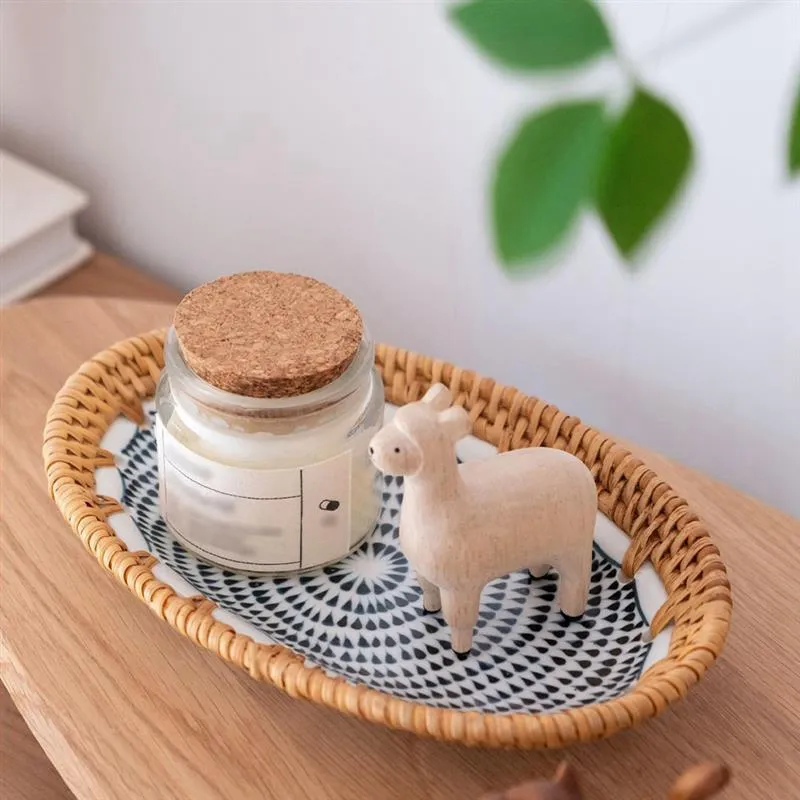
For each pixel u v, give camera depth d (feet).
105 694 1.62
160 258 2.95
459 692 1.62
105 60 2.64
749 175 1.98
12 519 1.90
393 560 1.89
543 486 1.58
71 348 2.31
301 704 1.62
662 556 1.75
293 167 2.53
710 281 2.14
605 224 0.94
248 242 2.74
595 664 1.66
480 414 2.02
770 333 2.14
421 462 1.48
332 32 2.27
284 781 1.52
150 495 1.96
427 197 2.38
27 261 2.73
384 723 1.42
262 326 1.70
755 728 1.62
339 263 2.63
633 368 2.36
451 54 2.15
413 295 2.57
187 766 1.53
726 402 2.29
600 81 2.01
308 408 1.65
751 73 1.88
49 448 1.83
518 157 0.93
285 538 1.77
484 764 1.55
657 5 1.89
